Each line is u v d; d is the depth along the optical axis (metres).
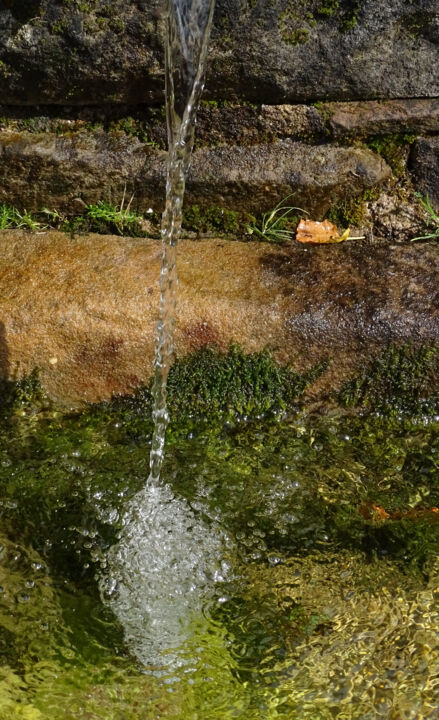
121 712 1.88
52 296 2.69
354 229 3.09
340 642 2.04
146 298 2.69
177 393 2.76
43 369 2.72
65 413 2.77
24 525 2.36
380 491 2.51
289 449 2.66
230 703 1.90
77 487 2.49
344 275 2.78
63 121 3.04
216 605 2.15
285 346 2.68
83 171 3.00
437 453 2.65
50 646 2.02
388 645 2.03
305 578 2.22
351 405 2.77
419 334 2.65
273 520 2.40
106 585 2.20
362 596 2.17
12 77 2.89
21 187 3.05
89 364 2.71
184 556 2.28
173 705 1.89
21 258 2.83
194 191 3.03
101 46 2.81
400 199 3.09
